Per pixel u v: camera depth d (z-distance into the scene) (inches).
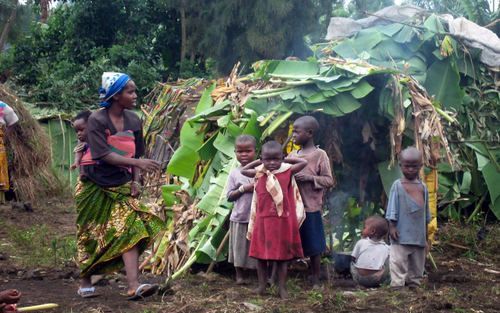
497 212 346.6
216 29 757.3
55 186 515.2
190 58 906.7
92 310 200.2
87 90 723.4
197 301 208.5
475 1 460.4
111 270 216.5
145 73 780.6
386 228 246.4
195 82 390.9
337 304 209.6
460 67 343.9
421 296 219.9
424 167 263.4
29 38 874.1
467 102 348.5
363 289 238.4
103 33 869.8
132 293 209.9
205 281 245.4
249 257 242.1
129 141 211.0
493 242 316.2
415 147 258.2
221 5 744.3
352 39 331.6
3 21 865.5
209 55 783.1
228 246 252.4
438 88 332.5
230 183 246.1
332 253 276.2
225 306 204.4
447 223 348.2
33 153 500.1
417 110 261.6
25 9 875.4
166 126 369.7
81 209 209.9
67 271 259.8
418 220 235.0
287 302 212.2
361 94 256.4
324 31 768.3
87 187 209.5
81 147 244.4
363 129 273.0
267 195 218.1
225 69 791.1
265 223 217.0
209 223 253.6
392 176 273.4
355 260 245.9
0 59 867.4
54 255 286.7
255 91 265.0
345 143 284.0
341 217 292.2
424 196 237.0
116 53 802.2
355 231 294.8
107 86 206.8
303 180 230.8
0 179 425.7
